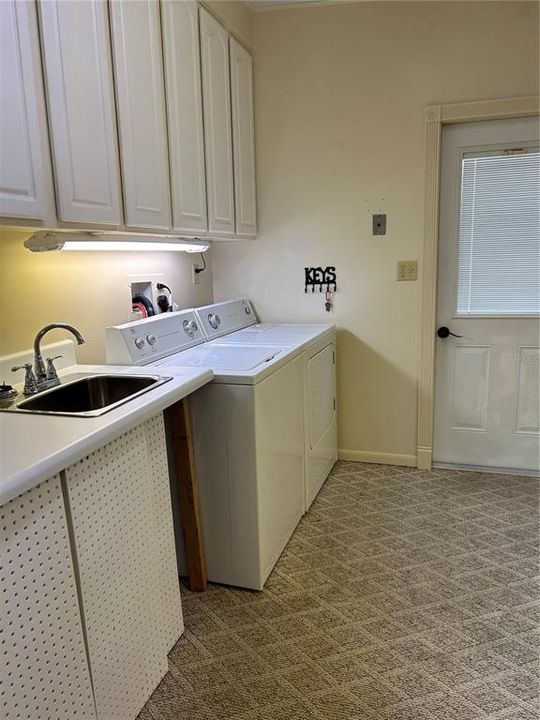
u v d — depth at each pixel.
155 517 1.65
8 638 1.07
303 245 3.19
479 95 2.76
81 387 1.87
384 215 3.01
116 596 1.43
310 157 3.09
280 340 2.63
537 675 1.61
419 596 2.00
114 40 1.75
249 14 2.97
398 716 1.48
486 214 2.91
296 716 1.50
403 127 2.90
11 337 1.81
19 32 1.37
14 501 1.07
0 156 1.33
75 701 1.27
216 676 1.66
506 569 2.15
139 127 1.90
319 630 1.84
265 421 2.05
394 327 3.11
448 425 3.18
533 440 3.05
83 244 1.82
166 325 2.39
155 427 1.65
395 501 2.76
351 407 3.27
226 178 2.71
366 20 2.87
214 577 2.12
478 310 3.02
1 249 1.76
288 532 2.39
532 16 2.62
